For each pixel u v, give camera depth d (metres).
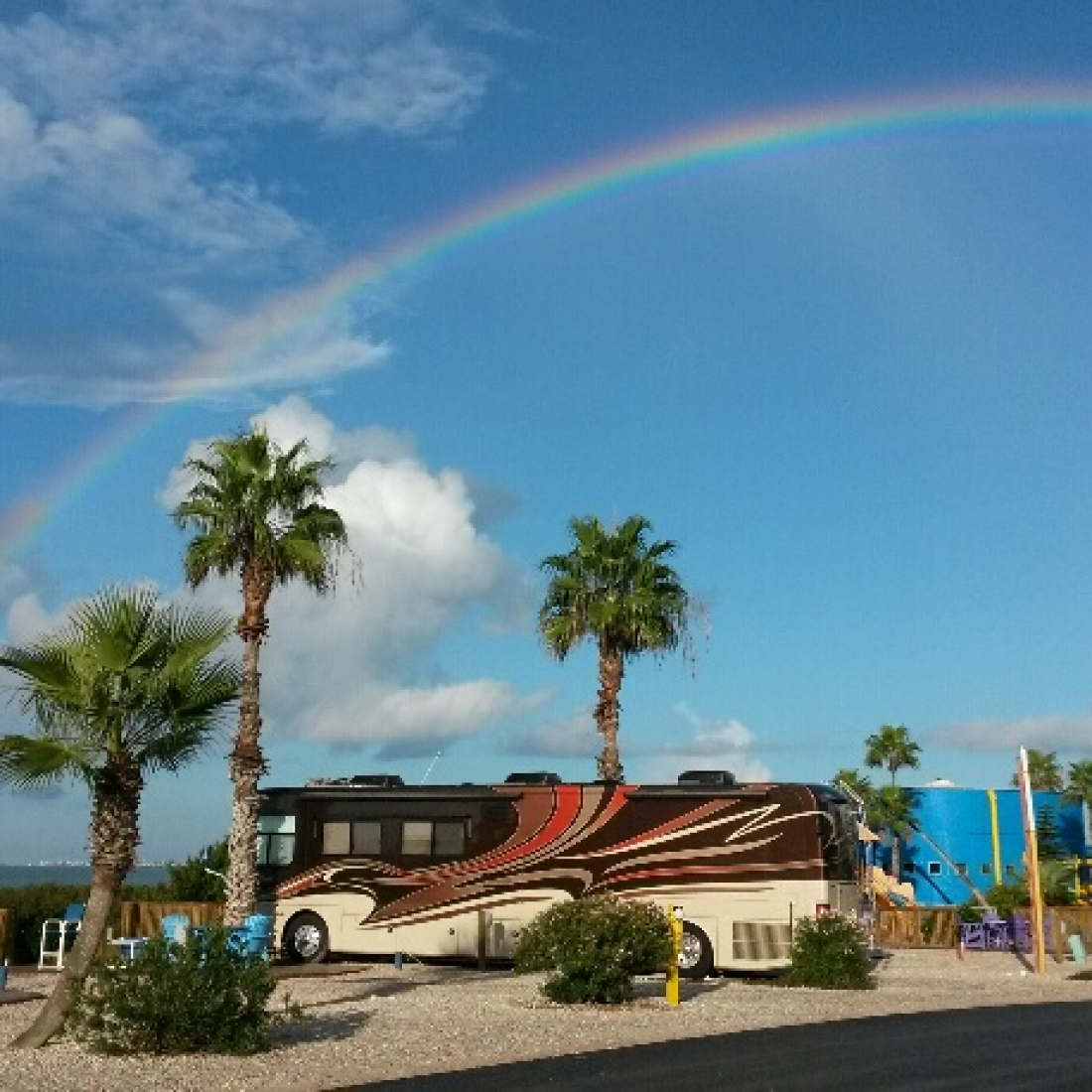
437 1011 17.53
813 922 22.92
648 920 19.08
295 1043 14.33
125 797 14.25
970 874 55.41
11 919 25.03
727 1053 14.05
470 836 26.00
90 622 14.26
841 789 26.55
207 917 27.92
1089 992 22.03
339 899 26.30
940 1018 17.83
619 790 25.62
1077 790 60.88
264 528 27.06
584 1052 14.10
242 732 26.62
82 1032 13.76
